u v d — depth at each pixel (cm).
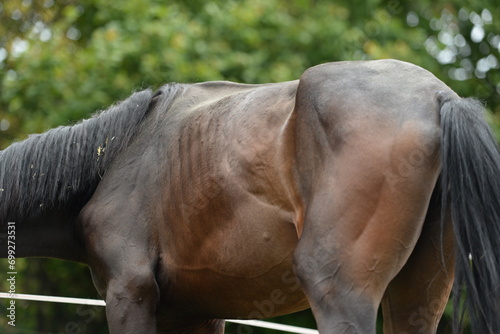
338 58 2069
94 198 841
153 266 794
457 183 603
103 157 850
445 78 2158
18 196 866
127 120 848
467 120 611
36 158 871
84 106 1869
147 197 804
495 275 601
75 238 884
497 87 2258
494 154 614
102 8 2055
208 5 2039
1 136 2012
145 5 2006
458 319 611
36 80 1952
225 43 1995
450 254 657
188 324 876
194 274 769
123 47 1883
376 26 2158
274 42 2080
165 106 837
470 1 2297
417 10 2386
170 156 787
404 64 665
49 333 1981
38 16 2202
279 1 2209
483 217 604
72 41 2180
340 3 2255
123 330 788
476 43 2377
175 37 1898
